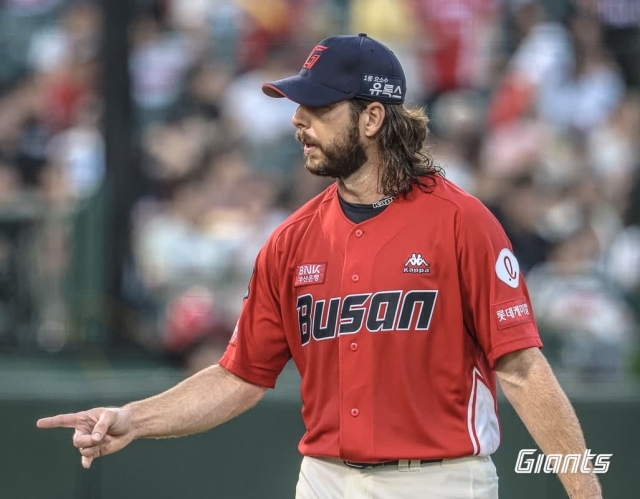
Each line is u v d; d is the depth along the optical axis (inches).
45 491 730.2
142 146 943.7
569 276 908.6
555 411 387.5
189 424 444.5
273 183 997.2
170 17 1059.3
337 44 417.7
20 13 1092.5
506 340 398.0
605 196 998.4
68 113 1044.5
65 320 826.2
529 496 714.2
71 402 732.7
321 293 420.5
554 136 1041.5
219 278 887.7
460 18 1058.7
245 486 738.2
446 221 406.9
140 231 888.3
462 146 1034.1
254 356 454.9
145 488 736.3
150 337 838.5
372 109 416.5
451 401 406.6
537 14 1072.8
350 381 410.3
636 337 851.4
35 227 829.2
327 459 426.6
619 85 1066.1
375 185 421.1
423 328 403.9
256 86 1051.9
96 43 1050.7
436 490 406.0
